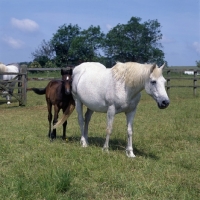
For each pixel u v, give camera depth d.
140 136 8.08
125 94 6.02
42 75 35.28
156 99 5.58
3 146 6.77
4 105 14.50
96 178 4.94
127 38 50.31
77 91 7.12
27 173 5.11
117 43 49.97
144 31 49.59
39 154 6.24
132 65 5.92
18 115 11.80
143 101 15.61
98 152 6.34
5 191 4.42
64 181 4.57
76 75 7.39
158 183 4.81
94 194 4.45
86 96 6.82
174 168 5.52
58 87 7.70
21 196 4.27
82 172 5.20
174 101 15.25
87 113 7.37
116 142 7.50
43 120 10.68
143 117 10.97
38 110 13.09
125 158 6.02
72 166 5.45
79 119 7.32
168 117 10.91
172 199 4.32
